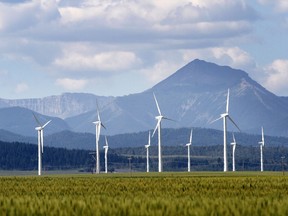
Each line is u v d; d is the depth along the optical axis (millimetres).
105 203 107188
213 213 95625
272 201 108500
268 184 188375
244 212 96938
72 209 101000
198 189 166250
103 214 97375
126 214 97250
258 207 100438
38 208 102938
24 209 102312
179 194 141625
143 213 96938
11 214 98500
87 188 180375
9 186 198250
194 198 119062
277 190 157375
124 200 113500
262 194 140375
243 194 140875
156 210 98750
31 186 197250
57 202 109000
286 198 116000
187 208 100250
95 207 102562
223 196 131500
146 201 109125
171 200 112000
